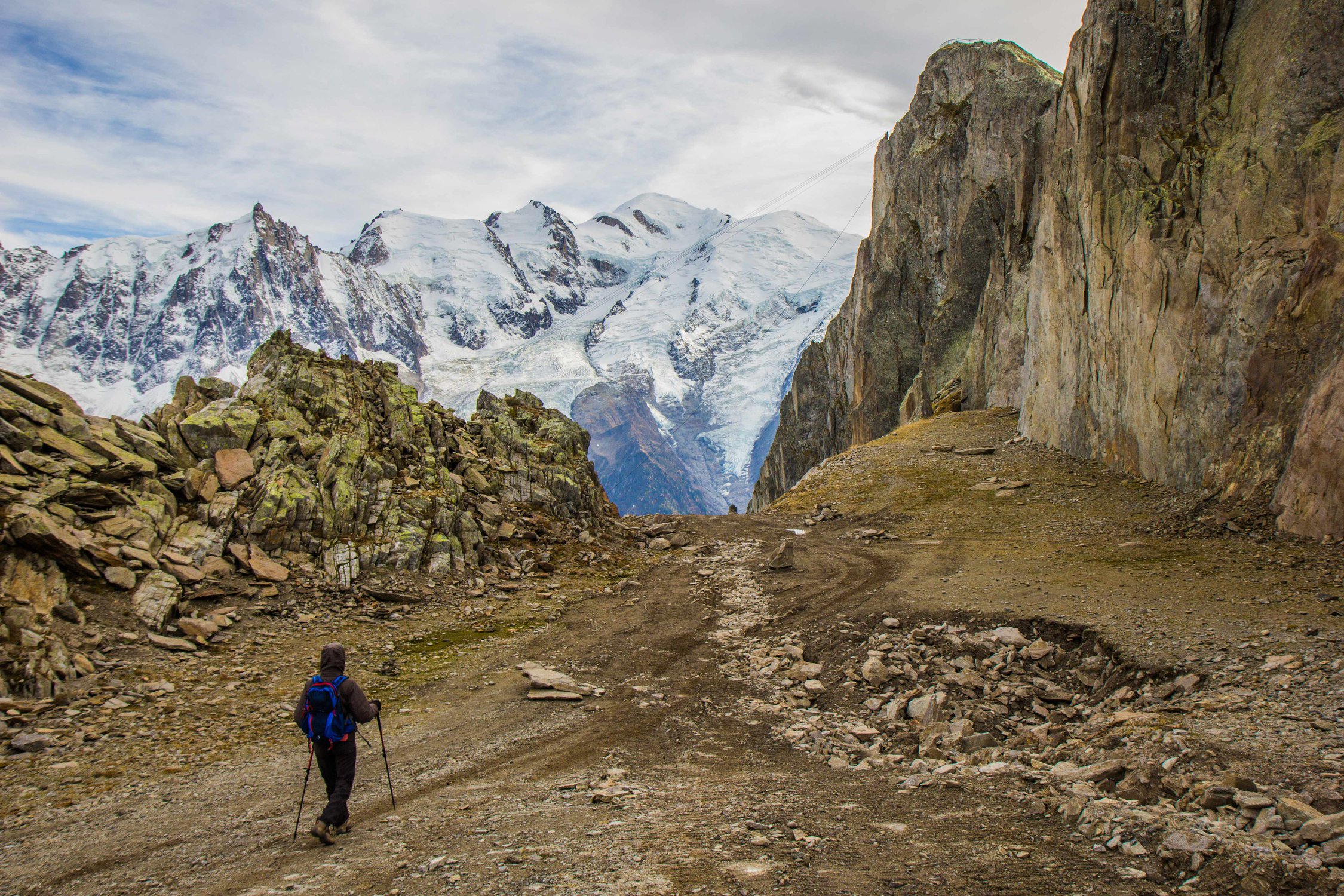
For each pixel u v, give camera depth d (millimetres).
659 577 32406
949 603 22906
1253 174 34594
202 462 26312
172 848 9703
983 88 89625
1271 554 24141
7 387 23438
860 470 57594
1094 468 47531
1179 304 38562
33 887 8586
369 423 32031
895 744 14492
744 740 15039
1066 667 17953
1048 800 9195
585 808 10164
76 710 15906
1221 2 40875
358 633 22906
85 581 20141
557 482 37781
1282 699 12508
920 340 102562
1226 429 34406
